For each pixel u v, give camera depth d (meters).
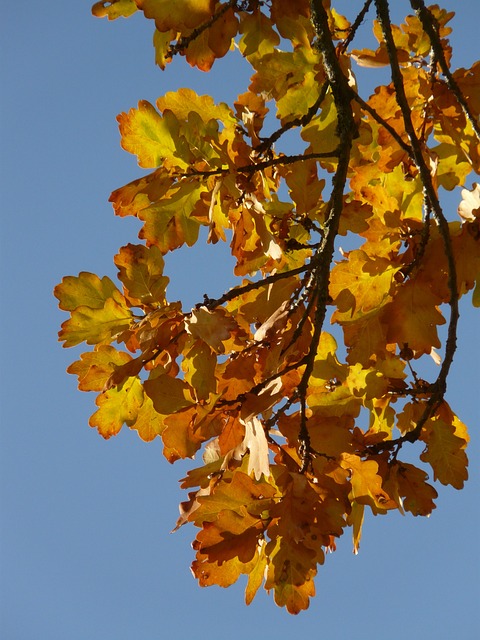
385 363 4.01
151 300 3.93
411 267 3.93
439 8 4.05
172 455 3.93
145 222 3.99
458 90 3.94
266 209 4.02
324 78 4.03
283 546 3.84
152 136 3.98
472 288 3.95
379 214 3.98
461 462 4.01
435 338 3.93
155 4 3.83
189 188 3.97
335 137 4.04
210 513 3.84
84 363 3.95
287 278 3.96
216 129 3.96
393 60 3.94
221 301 3.85
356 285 3.94
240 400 3.86
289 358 3.92
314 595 3.88
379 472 3.95
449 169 4.09
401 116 4.02
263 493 3.84
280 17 3.97
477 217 3.93
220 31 3.89
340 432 3.88
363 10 3.99
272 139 3.94
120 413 3.98
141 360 3.88
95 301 3.97
